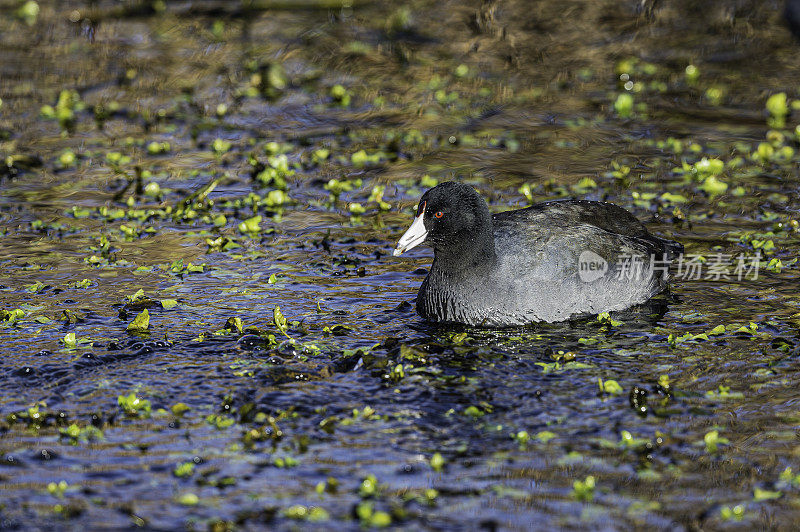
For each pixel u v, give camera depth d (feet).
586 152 62.59
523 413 33.50
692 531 26.84
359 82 76.79
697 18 88.58
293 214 54.29
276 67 79.20
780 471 29.81
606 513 27.73
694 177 57.88
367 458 30.68
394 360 37.37
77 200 55.77
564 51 82.79
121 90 74.54
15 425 32.55
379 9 93.35
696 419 32.96
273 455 30.83
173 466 30.19
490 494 28.71
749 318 41.32
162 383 35.47
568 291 41.39
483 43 84.89
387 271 47.14
